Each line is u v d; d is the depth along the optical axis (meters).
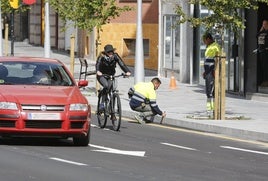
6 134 30.48
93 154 29.94
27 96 30.88
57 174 24.83
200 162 28.86
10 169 25.69
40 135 30.56
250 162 29.33
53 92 31.81
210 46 45.12
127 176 24.81
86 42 101.12
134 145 33.34
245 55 57.00
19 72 33.81
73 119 30.88
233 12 42.44
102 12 60.22
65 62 95.50
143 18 86.62
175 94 59.97
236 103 53.75
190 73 69.19
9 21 134.12
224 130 39.31
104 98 40.09
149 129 40.47
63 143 33.19
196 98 56.88
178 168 27.05
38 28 129.12
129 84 68.19
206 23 42.66
